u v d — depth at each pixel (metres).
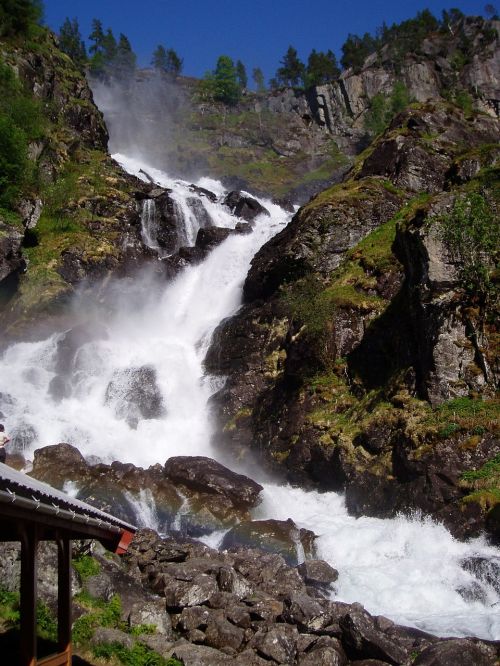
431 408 23.22
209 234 46.06
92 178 50.50
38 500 9.28
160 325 41.88
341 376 28.86
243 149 107.00
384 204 37.84
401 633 14.89
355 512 24.03
